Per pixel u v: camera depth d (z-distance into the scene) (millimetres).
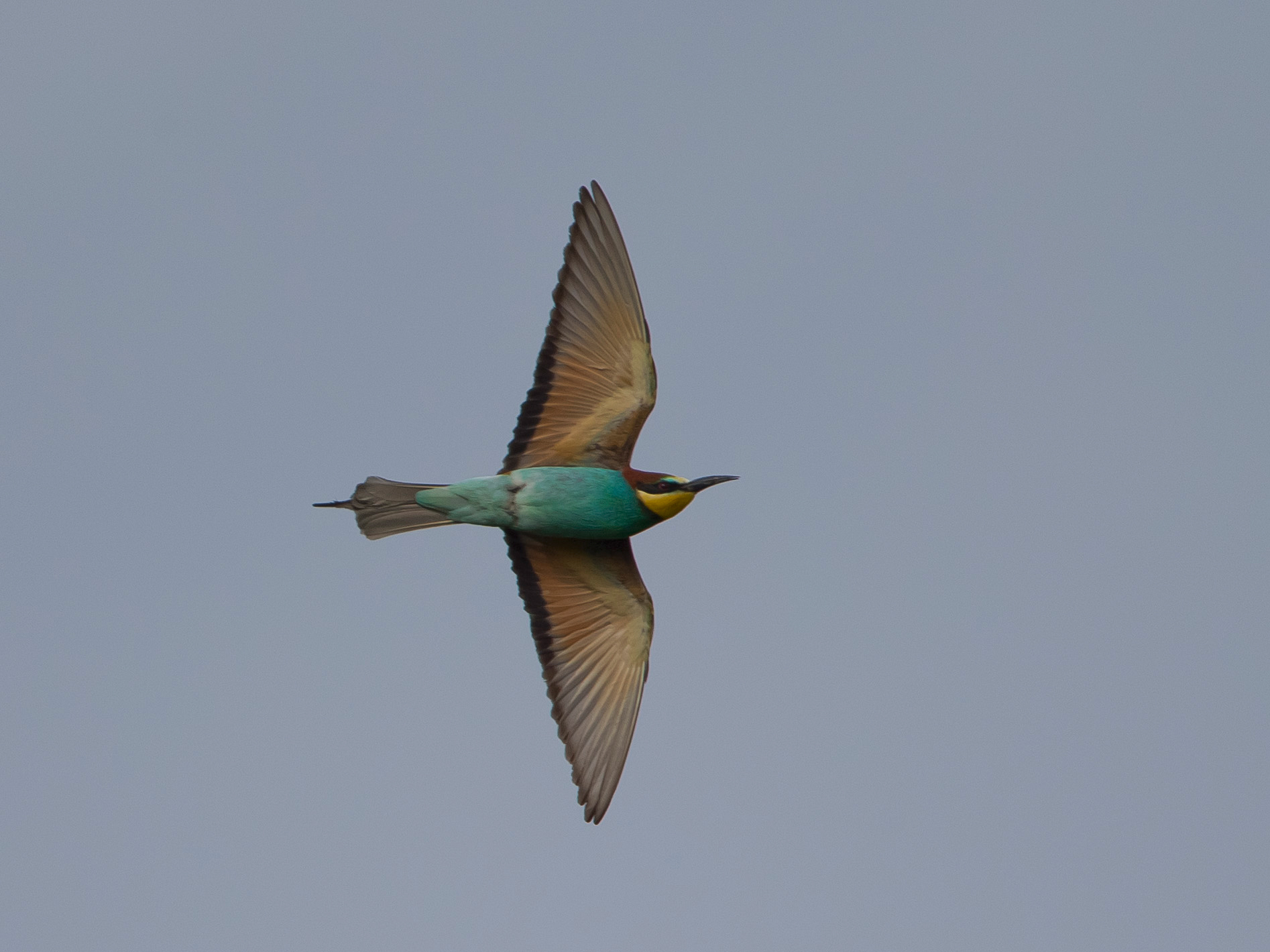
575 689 13523
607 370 12938
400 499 13008
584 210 12922
